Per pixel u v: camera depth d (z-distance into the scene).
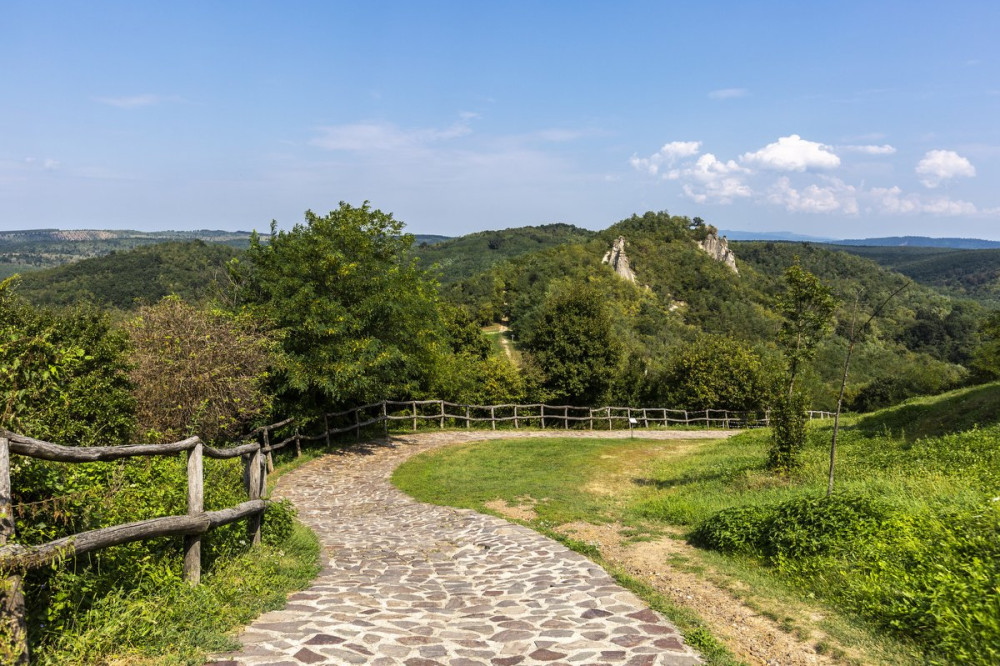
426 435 23.56
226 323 14.81
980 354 34.66
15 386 5.20
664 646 4.76
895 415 19.22
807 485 11.81
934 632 4.80
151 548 5.30
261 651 4.19
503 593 6.51
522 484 14.38
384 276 19.34
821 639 5.05
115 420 9.23
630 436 27.14
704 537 8.80
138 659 3.75
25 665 3.23
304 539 8.53
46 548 3.47
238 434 15.55
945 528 6.59
